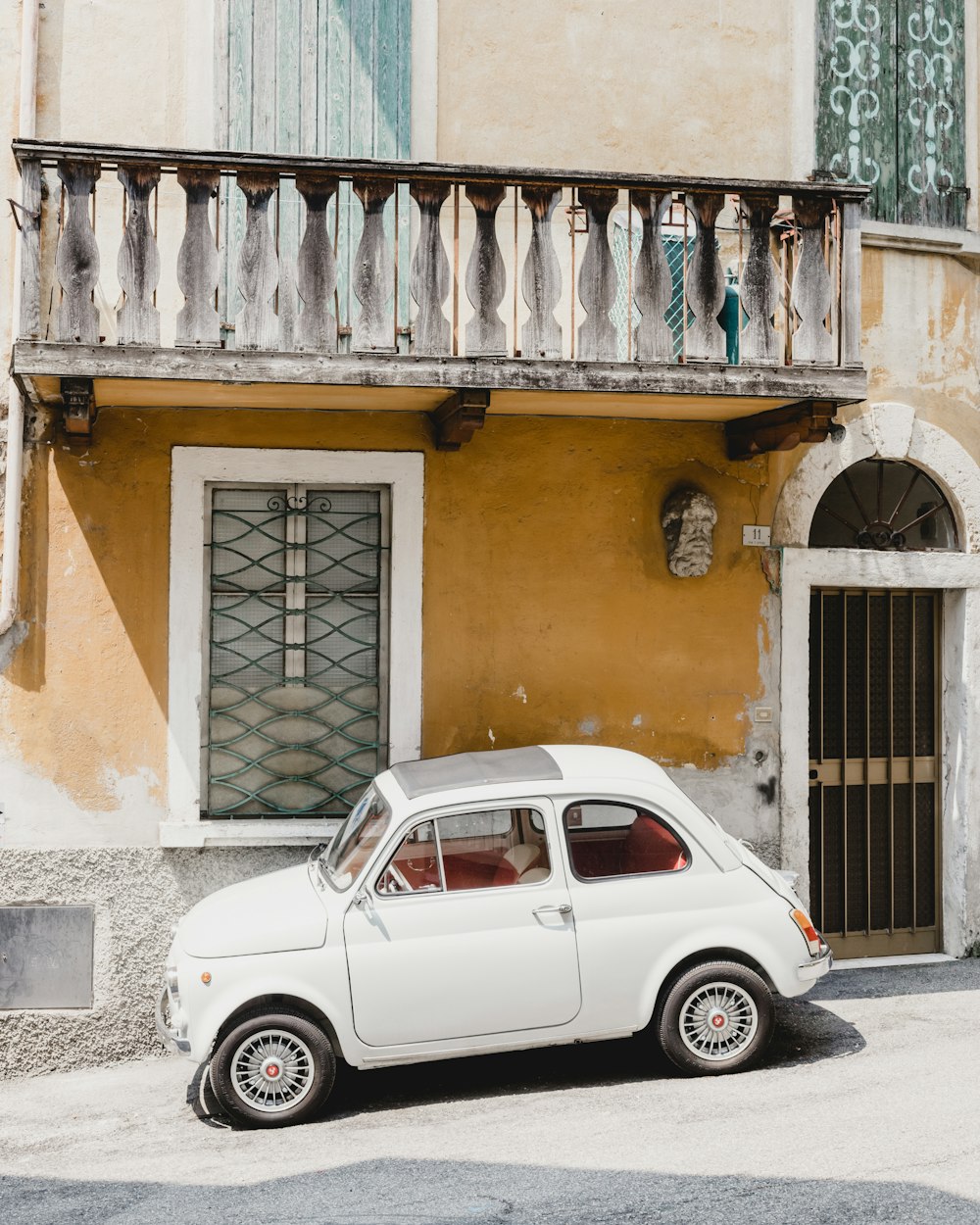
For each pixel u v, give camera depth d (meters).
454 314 6.81
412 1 7.78
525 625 7.91
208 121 7.58
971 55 8.76
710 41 8.21
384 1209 4.72
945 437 8.59
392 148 7.74
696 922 6.11
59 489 7.50
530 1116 5.80
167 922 7.51
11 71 7.52
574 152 7.98
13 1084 7.18
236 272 7.47
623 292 7.88
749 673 8.20
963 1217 4.39
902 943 8.79
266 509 7.75
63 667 7.49
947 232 8.59
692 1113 5.63
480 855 6.06
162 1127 6.20
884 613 8.80
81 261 6.46
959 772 8.68
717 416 7.88
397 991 5.87
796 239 7.43
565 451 7.98
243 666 7.70
